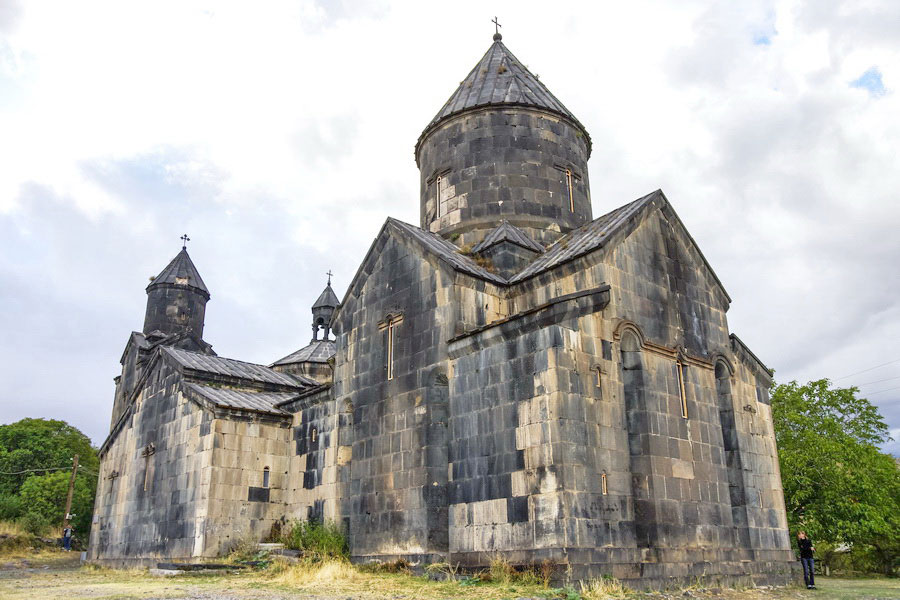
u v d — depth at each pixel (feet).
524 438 47.91
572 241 63.52
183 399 75.41
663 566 48.24
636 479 50.49
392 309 62.85
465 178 75.87
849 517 84.79
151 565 72.54
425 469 54.75
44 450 165.68
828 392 96.84
